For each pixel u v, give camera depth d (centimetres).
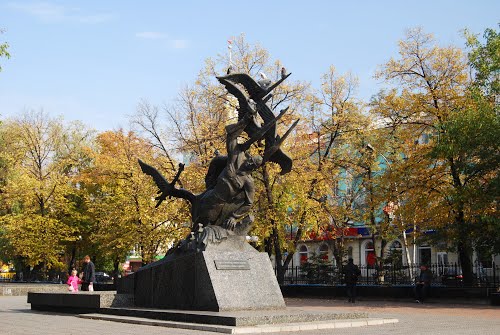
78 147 4466
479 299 2328
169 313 1207
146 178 3244
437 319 1494
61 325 1179
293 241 3066
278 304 1305
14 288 2825
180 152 3275
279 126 2956
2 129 4384
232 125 1408
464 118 2303
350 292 2467
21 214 4050
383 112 2995
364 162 3216
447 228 2622
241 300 1251
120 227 3338
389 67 2927
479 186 2375
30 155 4388
